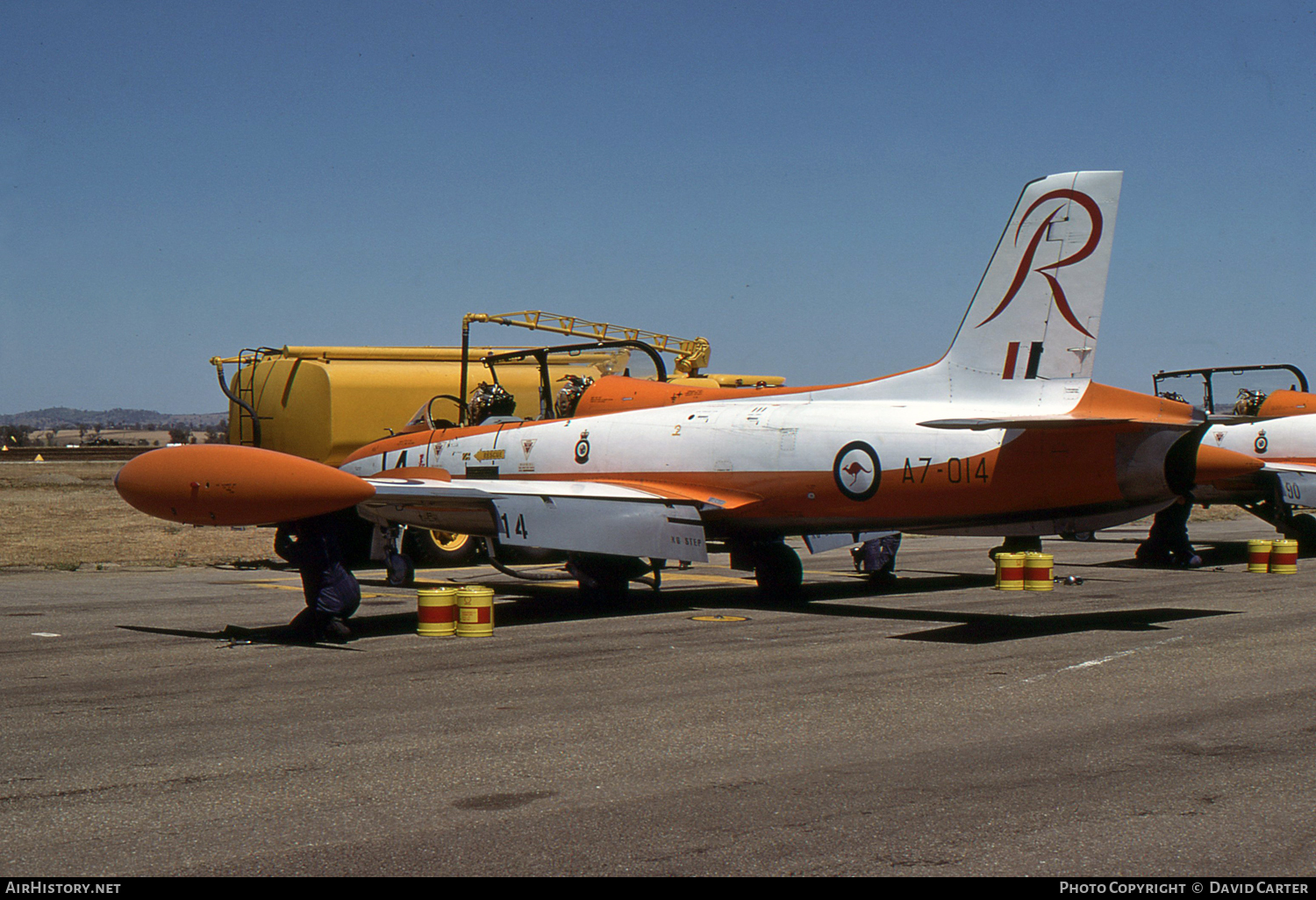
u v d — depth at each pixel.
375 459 16.75
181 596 13.90
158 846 4.53
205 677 8.26
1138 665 8.49
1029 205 11.20
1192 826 4.70
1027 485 10.83
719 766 5.72
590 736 6.36
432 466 15.78
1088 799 5.09
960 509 11.20
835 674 8.25
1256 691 7.50
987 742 6.16
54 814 4.95
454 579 16.67
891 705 7.12
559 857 4.40
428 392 19.20
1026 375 11.12
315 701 7.37
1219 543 22.33
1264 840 4.53
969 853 4.41
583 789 5.32
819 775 5.52
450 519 12.05
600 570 12.55
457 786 5.38
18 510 34.06
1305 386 20.14
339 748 6.10
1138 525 32.12
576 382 14.61
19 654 9.37
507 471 14.68
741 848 4.48
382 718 6.86
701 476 12.71
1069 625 10.82
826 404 12.25
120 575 17.06
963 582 15.45
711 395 13.29
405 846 4.53
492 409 15.98
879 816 4.88
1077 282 10.85
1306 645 9.44
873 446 11.55
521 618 11.76
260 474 9.73
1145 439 10.45
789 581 13.42
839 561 19.73
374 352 19.62
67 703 7.33
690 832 4.70
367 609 12.55
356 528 13.71
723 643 9.83
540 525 11.35
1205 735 6.29
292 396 18.89
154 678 8.23
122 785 5.39
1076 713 6.86
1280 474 18.67
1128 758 5.80
